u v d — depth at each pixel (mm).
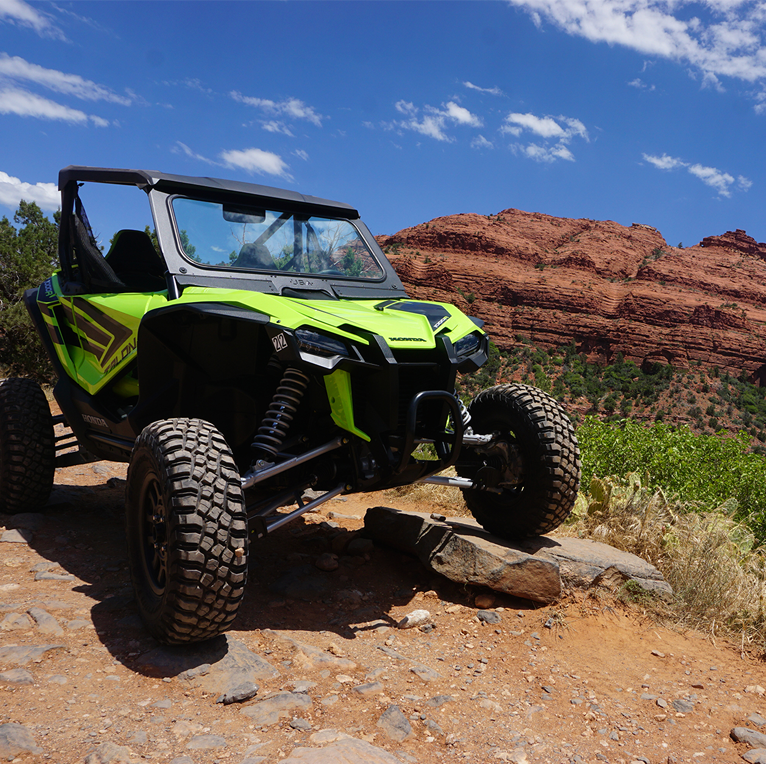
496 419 3859
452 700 2506
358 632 3102
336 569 3844
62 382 4391
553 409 3711
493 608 3453
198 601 2422
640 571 3676
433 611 3434
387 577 3826
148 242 4949
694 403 172625
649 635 3291
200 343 3355
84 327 4242
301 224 4094
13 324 16828
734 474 6383
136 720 2123
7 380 4410
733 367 194000
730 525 4898
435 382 3227
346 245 4254
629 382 184625
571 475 3633
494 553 3541
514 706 2533
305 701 2332
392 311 3480
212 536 2453
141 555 2861
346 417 2982
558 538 4094
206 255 3566
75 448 6867
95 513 4695
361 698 2434
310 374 3086
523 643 3115
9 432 4168
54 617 2830
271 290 3570
